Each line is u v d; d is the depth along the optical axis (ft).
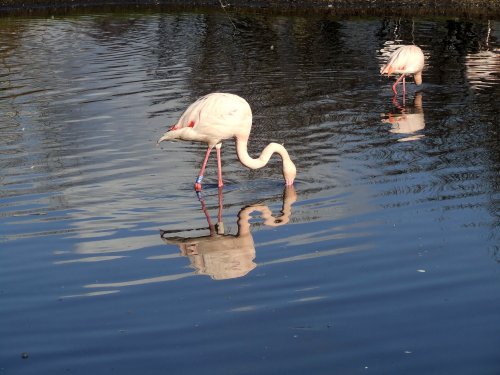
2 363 20.36
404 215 30.66
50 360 20.49
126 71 61.93
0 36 78.69
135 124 46.32
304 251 27.45
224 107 34.12
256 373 19.77
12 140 43.09
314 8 94.99
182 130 34.55
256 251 27.61
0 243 28.50
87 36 78.74
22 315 23.03
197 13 93.56
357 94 54.39
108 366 20.17
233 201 33.01
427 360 20.27
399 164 37.65
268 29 81.76
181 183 35.58
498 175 35.53
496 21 84.12
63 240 28.76
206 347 21.08
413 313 22.77
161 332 21.90
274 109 49.88
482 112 48.83
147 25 85.46
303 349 20.92
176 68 63.00
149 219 30.94
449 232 28.86
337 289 24.41
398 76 60.34
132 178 36.22
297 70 62.13
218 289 24.59
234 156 40.06
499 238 28.14
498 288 24.27
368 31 79.87
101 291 24.57
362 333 21.71
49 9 97.96
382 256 26.89
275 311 23.07
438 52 69.62
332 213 31.12
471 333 21.58
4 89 56.08
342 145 41.34
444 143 41.52
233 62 65.46
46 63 65.51
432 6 93.45
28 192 34.17
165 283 25.12
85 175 36.63
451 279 24.99
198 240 28.73
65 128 45.52
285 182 35.04
